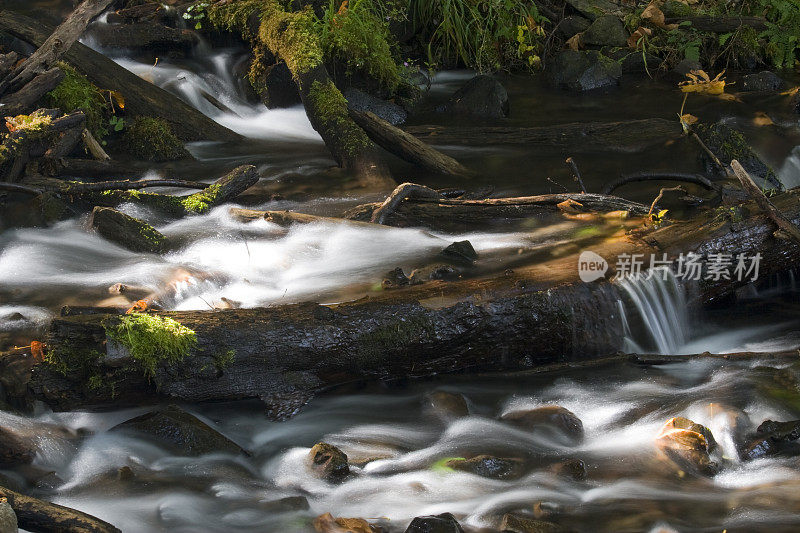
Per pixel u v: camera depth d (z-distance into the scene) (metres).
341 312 4.39
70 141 6.91
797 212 5.20
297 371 4.33
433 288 4.63
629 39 10.32
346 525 3.43
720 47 10.22
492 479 3.82
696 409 4.23
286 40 8.42
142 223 5.90
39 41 8.30
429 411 4.33
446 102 9.11
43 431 4.07
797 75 9.78
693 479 3.79
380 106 8.84
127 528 3.49
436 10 10.27
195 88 8.94
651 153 7.57
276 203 6.73
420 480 3.82
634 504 3.62
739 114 8.48
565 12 11.01
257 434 4.19
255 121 9.00
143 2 10.01
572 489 3.74
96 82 8.08
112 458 3.95
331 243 5.79
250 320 4.24
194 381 4.14
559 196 6.12
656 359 4.68
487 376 4.61
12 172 6.41
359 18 9.08
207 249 5.79
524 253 5.46
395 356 4.43
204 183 6.70
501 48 10.34
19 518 3.22
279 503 3.63
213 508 3.64
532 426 4.16
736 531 3.43
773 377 4.48
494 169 7.46
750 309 5.36
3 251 5.79
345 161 7.45
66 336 4.02
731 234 5.07
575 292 4.65
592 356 4.74
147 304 4.84
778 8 10.24
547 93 9.57
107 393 4.06
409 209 6.26
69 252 5.77
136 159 7.69
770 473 3.81
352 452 4.03
